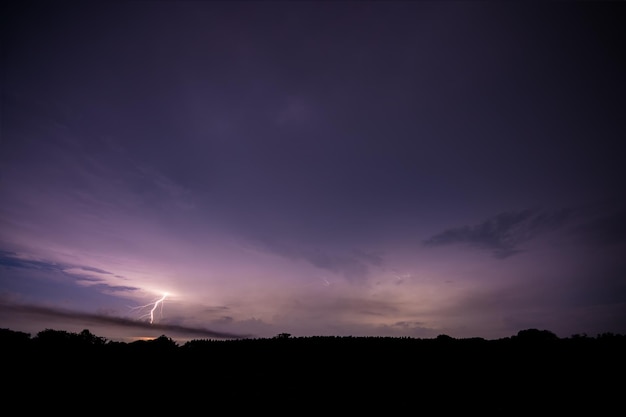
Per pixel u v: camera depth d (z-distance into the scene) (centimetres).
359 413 1628
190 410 1666
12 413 1545
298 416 1592
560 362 2358
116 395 1881
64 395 1836
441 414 1602
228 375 2339
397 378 2228
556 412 1567
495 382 2064
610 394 1750
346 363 2650
